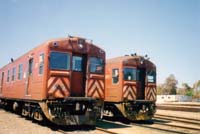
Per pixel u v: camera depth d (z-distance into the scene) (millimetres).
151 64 16672
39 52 12414
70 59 11922
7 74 20219
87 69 12430
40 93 11570
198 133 11969
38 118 12375
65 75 11688
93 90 12523
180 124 15406
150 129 12656
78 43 12281
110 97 16156
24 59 15250
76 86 12305
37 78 12266
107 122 15156
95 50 12820
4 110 21172
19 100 15609
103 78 13000
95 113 12242
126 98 15305
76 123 11562
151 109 16094
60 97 11430
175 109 28359
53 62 11531
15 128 11062
